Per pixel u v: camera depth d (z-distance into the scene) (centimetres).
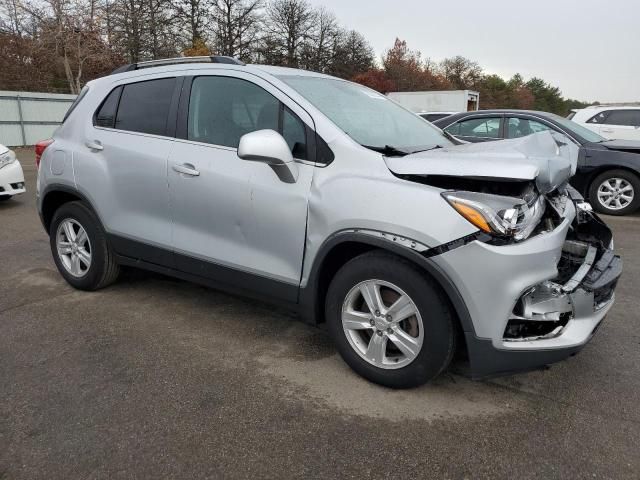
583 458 241
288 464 235
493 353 258
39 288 455
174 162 357
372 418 269
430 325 267
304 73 369
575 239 332
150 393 290
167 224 370
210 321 388
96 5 2727
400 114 389
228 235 338
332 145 296
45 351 338
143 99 391
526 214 256
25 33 2819
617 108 1176
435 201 256
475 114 848
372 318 288
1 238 630
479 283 249
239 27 3997
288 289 317
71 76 2717
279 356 334
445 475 229
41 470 230
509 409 279
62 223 441
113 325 379
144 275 488
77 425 261
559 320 274
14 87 2995
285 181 306
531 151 283
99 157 403
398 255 272
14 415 268
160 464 235
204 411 274
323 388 296
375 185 274
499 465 236
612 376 314
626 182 797
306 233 301
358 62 5684
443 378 308
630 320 397
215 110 350
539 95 9644
